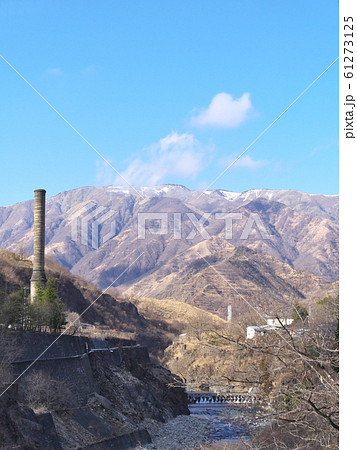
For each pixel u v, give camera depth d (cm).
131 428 6894
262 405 1605
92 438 5947
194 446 6706
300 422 1538
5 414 4650
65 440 5428
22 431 4700
